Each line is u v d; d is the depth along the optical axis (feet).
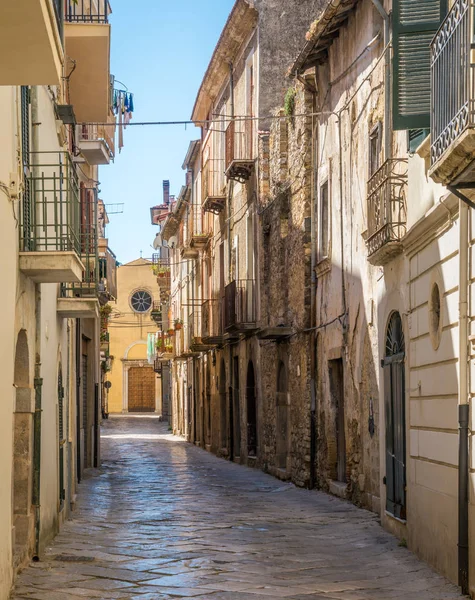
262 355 80.94
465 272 28.84
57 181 43.14
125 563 35.01
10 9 20.44
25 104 35.01
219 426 105.40
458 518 29.17
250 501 56.75
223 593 29.55
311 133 63.98
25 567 33.58
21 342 34.09
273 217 75.51
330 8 51.90
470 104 23.30
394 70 34.37
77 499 57.31
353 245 52.34
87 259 44.27
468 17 23.84
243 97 90.02
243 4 83.41
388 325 42.27
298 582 31.22
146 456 103.55
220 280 103.55
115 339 249.96
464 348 28.81
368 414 49.21
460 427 28.78
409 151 37.11
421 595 28.81
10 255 29.99
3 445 28.48
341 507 51.47
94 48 51.39
